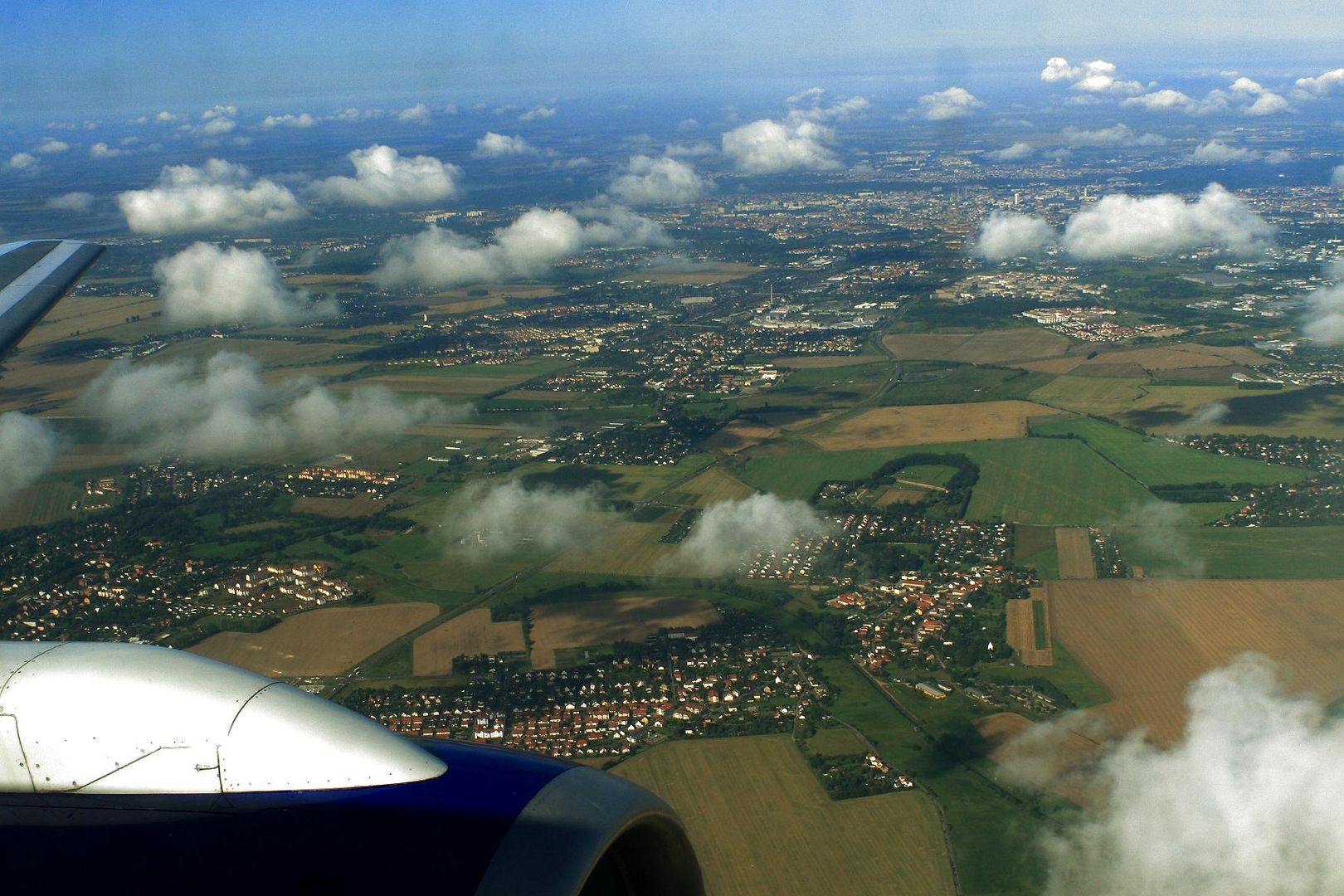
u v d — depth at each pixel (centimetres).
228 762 558
